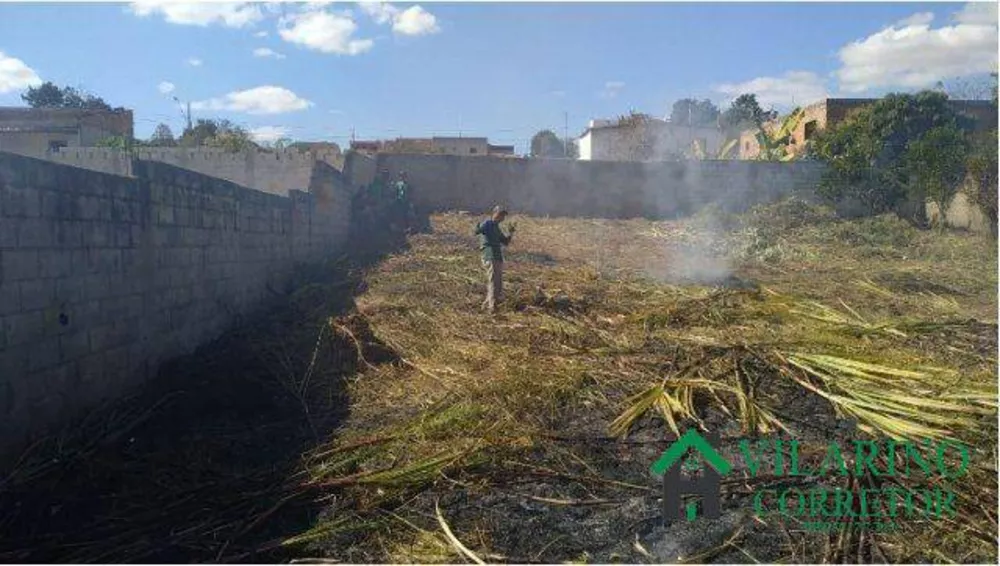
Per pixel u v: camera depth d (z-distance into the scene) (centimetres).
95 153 1728
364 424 491
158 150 1747
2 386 406
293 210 1112
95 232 516
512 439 440
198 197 725
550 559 320
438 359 636
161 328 634
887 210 1830
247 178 1745
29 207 433
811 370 551
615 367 590
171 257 656
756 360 584
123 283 560
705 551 324
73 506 372
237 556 324
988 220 1551
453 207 1934
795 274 1134
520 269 1142
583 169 1973
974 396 487
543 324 754
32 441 436
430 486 390
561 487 388
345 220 1510
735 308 810
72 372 485
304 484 390
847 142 1986
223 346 723
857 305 850
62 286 471
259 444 463
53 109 2959
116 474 411
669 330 718
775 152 2486
